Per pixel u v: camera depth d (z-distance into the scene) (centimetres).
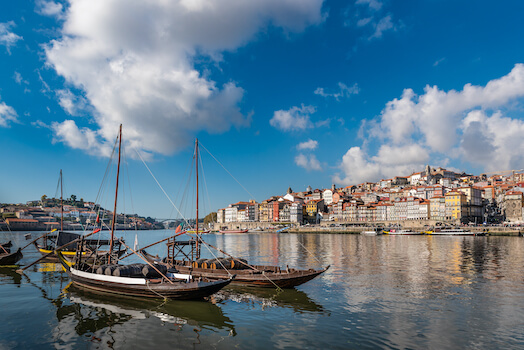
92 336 2050
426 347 1858
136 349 1859
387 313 2469
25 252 7238
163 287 2788
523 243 10112
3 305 2711
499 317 2356
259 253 7375
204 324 2262
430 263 5206
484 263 5191
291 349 1850
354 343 1919
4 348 1867
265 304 2741
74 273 3406
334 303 2753
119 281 2972
